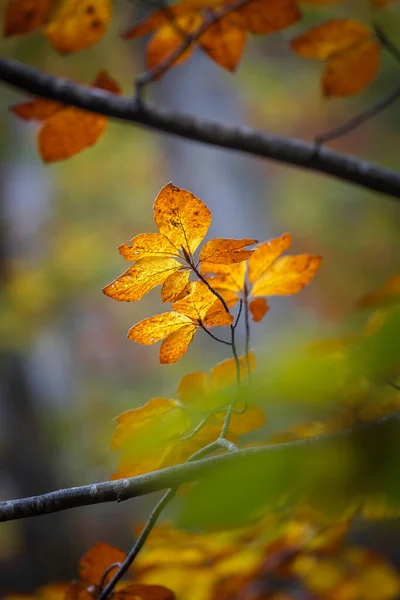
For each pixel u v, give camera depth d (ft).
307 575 5.45
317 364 3.61
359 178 5.57
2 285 22.65
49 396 24.29
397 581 5.47
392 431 3.74
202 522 3.58
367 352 3.50
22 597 5.23
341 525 5.08
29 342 22.06
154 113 5.46
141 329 4.42
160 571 5.16
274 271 4.67
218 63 5.36
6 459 22.57
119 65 26.05
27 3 5.15
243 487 3.65
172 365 23.22
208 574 5.17
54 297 23.30
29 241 27.17
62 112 5.36
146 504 20.40
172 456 4.61
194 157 27.58
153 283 4.39
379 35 5.22
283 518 5.02
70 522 20.44
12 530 19.08
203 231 4.34
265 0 5.14
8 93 27.86
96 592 4.61
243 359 4.63
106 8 5.19
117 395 25.26
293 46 5.27
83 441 22.68
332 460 3.73
